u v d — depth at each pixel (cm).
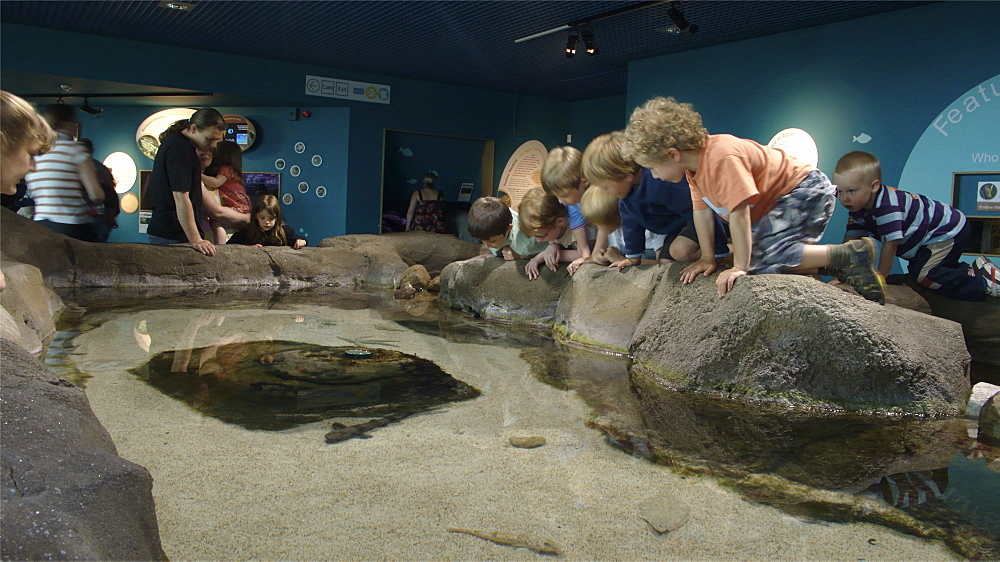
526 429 232
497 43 825
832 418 264
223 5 705
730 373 302
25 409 127
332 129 985
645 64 848
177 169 607
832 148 652
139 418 229
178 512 157
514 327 466
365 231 1005
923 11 577
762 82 712
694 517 165
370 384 287
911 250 429
